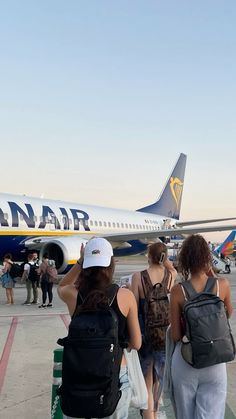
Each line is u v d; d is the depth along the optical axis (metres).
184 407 3.13
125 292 2.87
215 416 3.06
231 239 33.97
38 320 10.54
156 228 32.06
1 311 12.10
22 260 21.28
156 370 4.21
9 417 4.48
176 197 38.12
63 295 2.98
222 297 3.32
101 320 2.60
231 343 3.02
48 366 6.34
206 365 2.96
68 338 2.57
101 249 2.88
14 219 20.28
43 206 22.30
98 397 2.50
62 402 2.57
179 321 3.20
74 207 24.69
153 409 4.18
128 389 2.91
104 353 2.51
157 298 4.21
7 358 6.80
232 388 5.39
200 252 3.28
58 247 19.89
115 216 27.67
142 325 4.37
